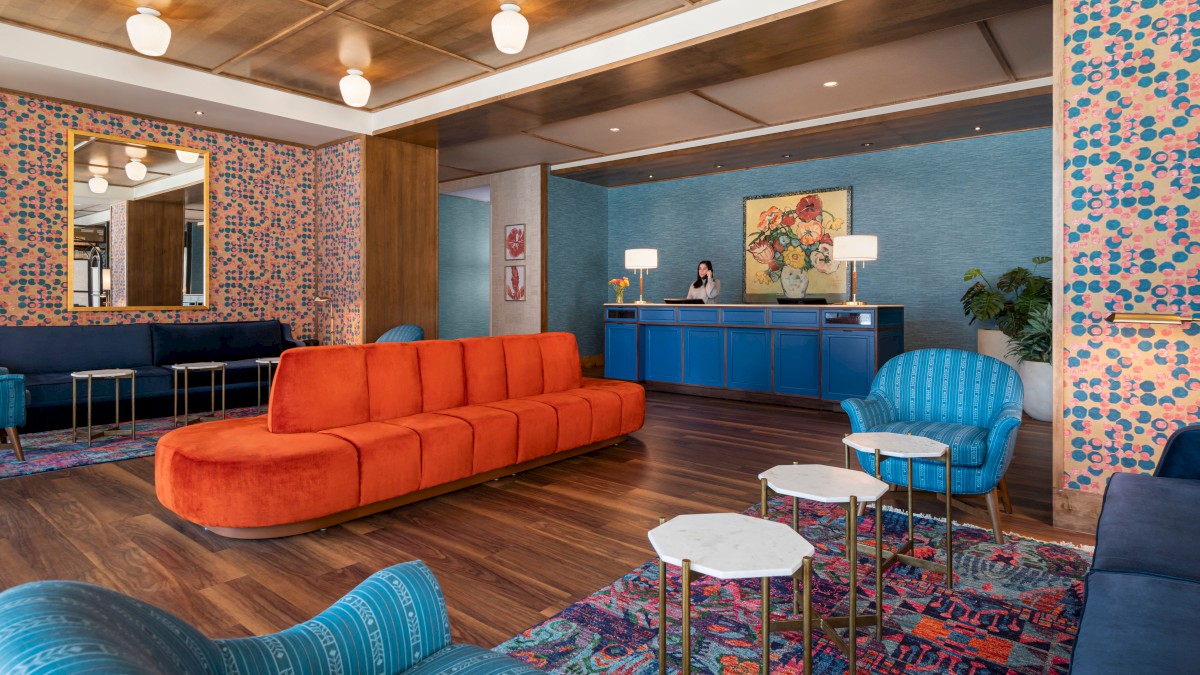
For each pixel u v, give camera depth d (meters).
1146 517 1.96
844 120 6.75
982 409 3.46
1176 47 2.86
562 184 9.56
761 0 4.17
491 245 9.92
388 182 7.18
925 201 7.51
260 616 2.30
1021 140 6.88
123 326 5.92
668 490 3.82
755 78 5.66
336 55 5.43
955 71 5.49
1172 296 2.91
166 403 5.76
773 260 8.71
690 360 7.51
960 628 2.23
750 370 7.00
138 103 5.83
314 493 3.05
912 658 2.05
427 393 4.01
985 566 2.73
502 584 2.58
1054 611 2.35
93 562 2.76
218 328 6.52
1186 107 2.84
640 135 7.70
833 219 8.18
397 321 7.29
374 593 1.25
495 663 1.27
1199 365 2.87
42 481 3.91
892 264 7.76
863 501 2.02
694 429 5.55
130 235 6.17
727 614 2.36
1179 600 1.47
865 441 2.77
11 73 5.04
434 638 1.31
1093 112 3.06
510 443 3.97
